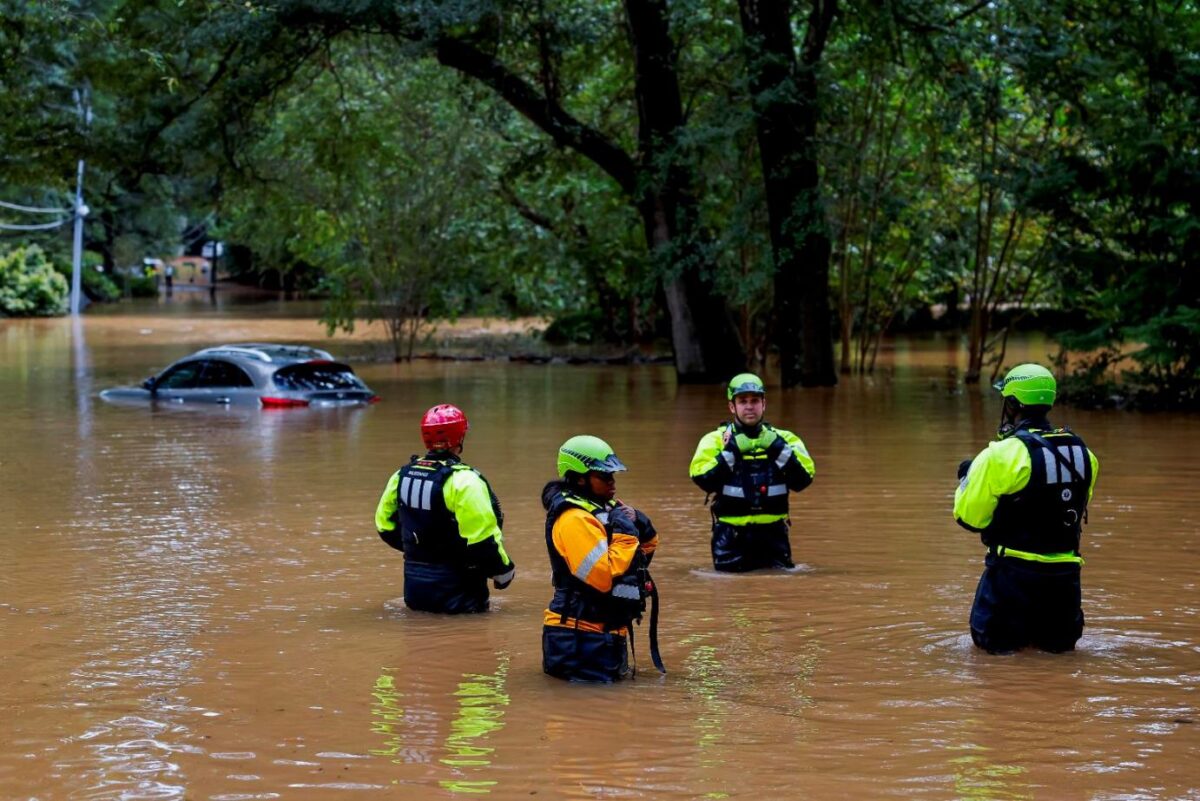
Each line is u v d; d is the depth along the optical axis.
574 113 41.62
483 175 43.44
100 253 98.69
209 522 15.47
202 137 35.78
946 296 55.25
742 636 10.34
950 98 31.75
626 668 9.34
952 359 42.19
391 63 36.34
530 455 20.73
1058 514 9.55
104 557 13.55
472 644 10.19
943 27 31.53
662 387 33.41
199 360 30.00
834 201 34.41
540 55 35.47
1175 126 27.67
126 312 76.06
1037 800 6.91
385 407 28.45
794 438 13.00
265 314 72.44
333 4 31.75
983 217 38.41
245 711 8.52
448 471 11.13
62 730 8.15
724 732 8.03
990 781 7.17
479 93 37.72
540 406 28.50
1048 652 9.77
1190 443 21.55
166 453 21.41
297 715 8.43
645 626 10.67
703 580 12.36
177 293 105.88
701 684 9.06
